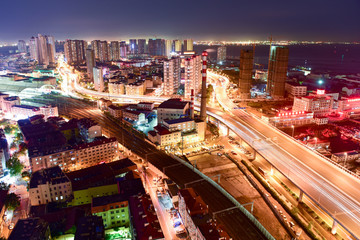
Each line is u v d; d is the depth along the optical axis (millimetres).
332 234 168875
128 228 163750
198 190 194375
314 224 177625
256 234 148375
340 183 188500
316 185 184750
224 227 152125
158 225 143125
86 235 136125
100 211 161125
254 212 185250
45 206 185625
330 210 157125
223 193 189250
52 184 188375
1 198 188000
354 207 160500
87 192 190625
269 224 173500
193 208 152625
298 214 187125
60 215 171875
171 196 184500
